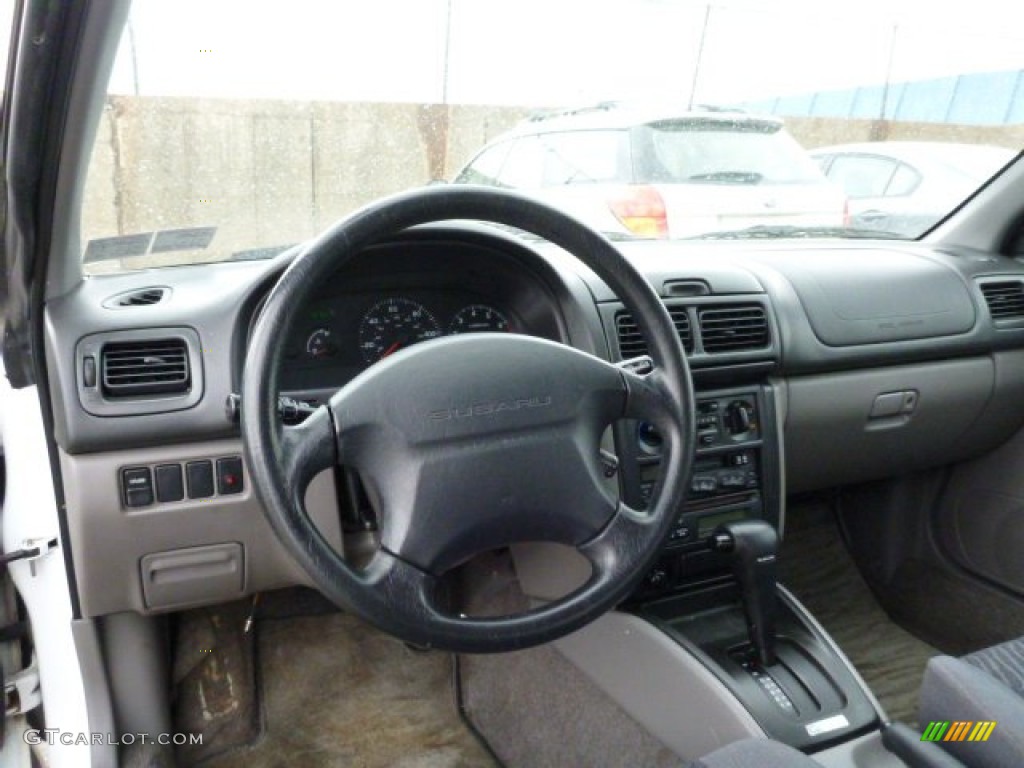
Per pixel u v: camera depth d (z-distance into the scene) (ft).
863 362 5.43
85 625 4.41
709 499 4.72
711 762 3.04
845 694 3.97
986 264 6.30
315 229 5.43
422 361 3.04
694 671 4.03
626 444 4.26
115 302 4.16
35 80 2.78
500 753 5.39
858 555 7.35
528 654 5.14
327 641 6.00
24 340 4.02
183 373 3.95
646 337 3.40
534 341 3.20
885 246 6.56
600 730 4.65
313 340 4.35
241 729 5.46
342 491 4.46
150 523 4.02
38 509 4.19
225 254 5.12
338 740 5.44
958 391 5.96
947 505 6.62
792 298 5.21
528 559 4.61
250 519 4.13
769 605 4.12
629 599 4.41
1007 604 6.16
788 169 7.47
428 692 5.83
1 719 4.18
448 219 3.10
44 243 3.63
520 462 3.10
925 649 6.57
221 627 5.58
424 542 3.00
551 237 3.24
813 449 5.63
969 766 3.08
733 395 4.85
